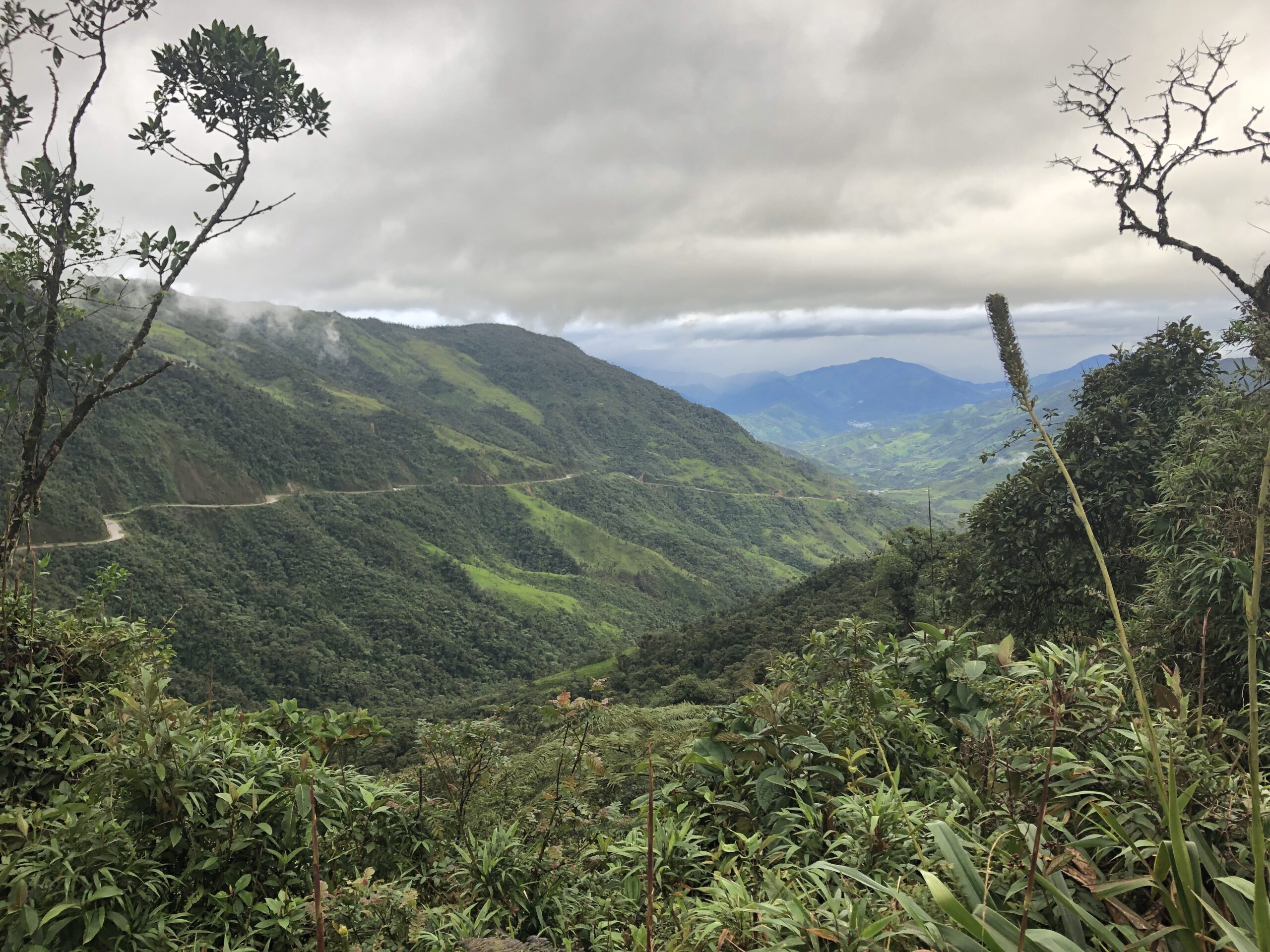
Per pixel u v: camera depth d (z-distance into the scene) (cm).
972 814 217
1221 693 485
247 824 263
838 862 225
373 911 251
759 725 313
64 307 474
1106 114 406
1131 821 185
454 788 363
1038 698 273
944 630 342
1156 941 145
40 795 348
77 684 405
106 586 484
